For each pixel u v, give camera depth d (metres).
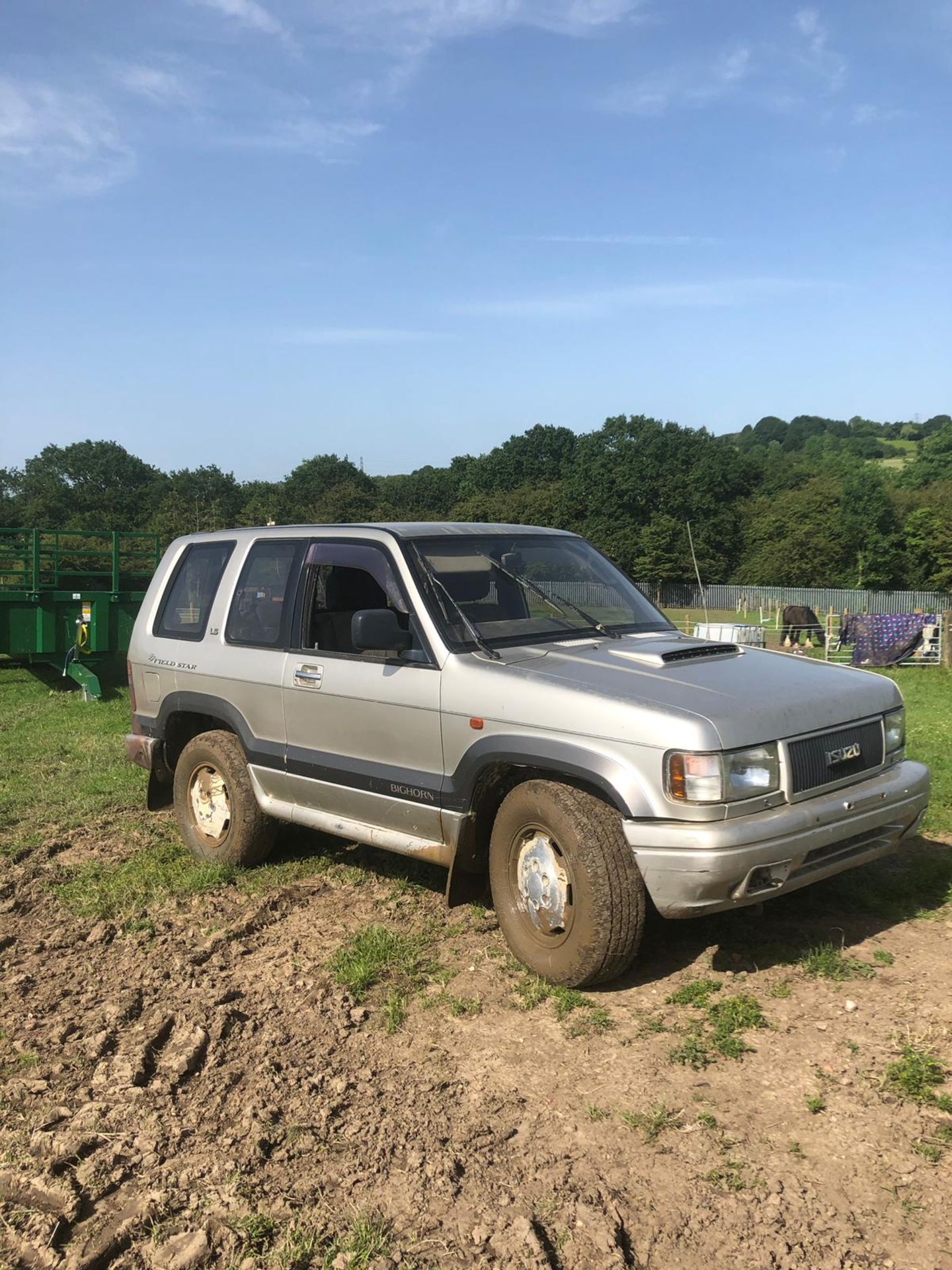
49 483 114.12
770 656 4.88
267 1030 3.96
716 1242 2.64
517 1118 3.27
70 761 9.23
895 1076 3.33
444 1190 2.89
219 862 5.94
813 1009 3.86
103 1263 2.68
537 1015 3.95
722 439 96.56
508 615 4.90
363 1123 3.28
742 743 3.80
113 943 4.95
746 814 3.79
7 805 7.58
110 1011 4.15
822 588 70.12
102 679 14.46
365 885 5.59
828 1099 3.25
